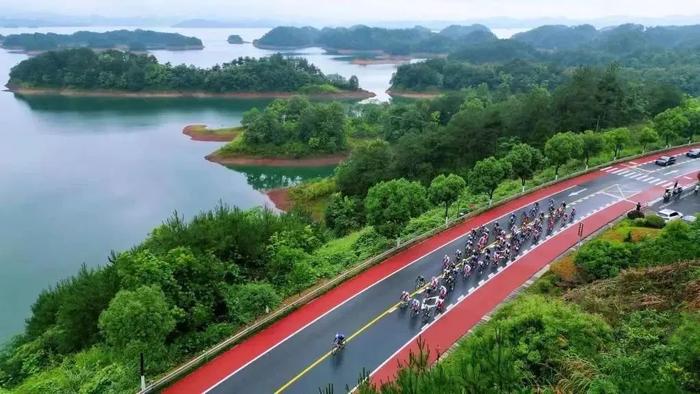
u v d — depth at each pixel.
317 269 43.69
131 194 89.12
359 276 42.69
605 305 28.83
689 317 23.33
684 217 50.03
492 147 86.88
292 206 83.56
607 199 59.31
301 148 122.56
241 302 36.72
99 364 30.75
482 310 36.94
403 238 49.56
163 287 33.56
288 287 40.78
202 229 43.41
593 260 37.94
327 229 64.50
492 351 19.95
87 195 87.38
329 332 34.78
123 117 162.38
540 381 21.91
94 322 34.62
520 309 28.78
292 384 29.53
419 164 83.31
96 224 74.44
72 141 126.38
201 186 96.94
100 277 37.94
